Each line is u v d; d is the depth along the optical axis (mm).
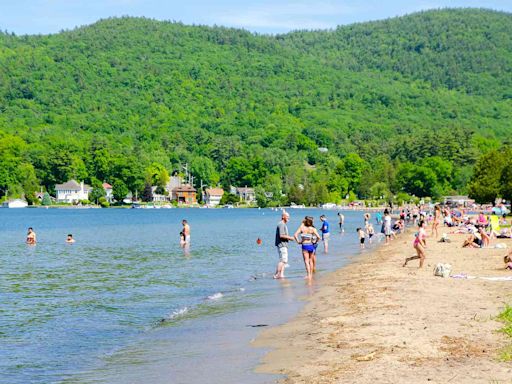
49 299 23938
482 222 53875
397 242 51062
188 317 19641
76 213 162500
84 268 34719
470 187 113875
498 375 11758
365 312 18188
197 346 15641
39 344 16578
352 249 45562
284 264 28734
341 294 22359
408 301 19594
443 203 183125
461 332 15133
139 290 26016
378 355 13312
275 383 12016
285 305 20969
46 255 43438
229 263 36594
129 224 98062
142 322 19234
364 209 187000
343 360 13211
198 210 199625
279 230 28734
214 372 13141
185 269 33625
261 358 13992
